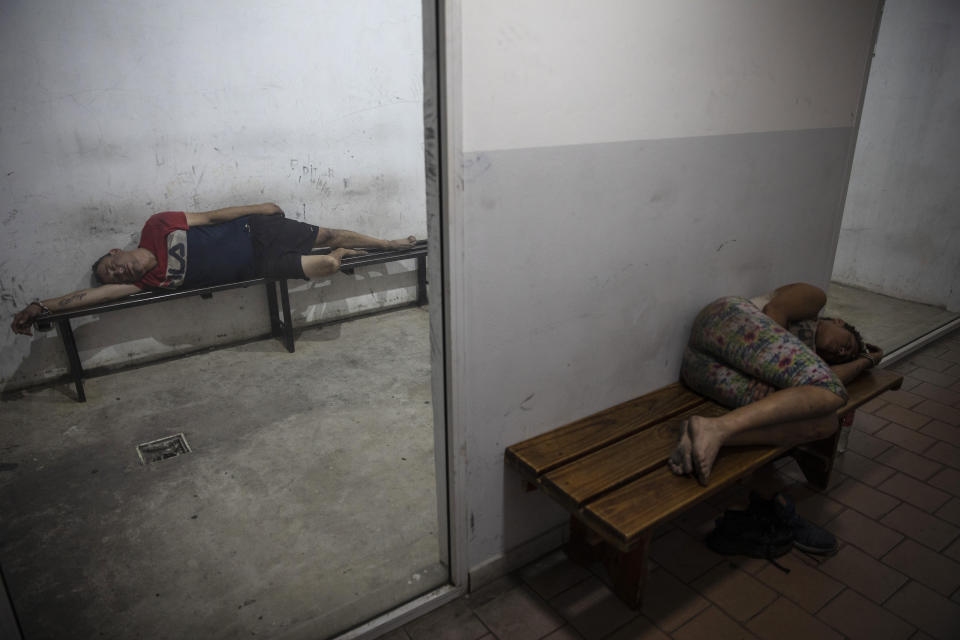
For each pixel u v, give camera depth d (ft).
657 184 7.89
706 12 7.52
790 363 7.89
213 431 11.78
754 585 8.00
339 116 15.72
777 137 9.17
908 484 10.09
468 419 7.11
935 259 17.29
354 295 17.56
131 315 14.25
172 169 13.82
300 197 15.80
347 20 15.11
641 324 8.54
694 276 8.96
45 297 13.15
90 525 9.23
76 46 12.14
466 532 7.64
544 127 6.56
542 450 7.60
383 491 10.02
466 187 6.18
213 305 15.30
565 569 8.36
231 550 8.71
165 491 10.01
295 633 7.19
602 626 7.40
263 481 10.26
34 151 12.26
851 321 16.67
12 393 13.23
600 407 8.54
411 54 16.39
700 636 7.25
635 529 6.36
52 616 7.60
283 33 14.33
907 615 7.53
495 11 5.82
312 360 14.92
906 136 17.17
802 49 8.91
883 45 17.16
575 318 7.72
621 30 6.81
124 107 12.92
